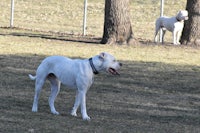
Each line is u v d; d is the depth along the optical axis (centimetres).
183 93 1534
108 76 1725
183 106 1359
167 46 2511
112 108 1288
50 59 1176
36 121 1103
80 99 1139
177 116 1240
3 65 1809
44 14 3741
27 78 1616
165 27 2642
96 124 1109
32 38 2594
